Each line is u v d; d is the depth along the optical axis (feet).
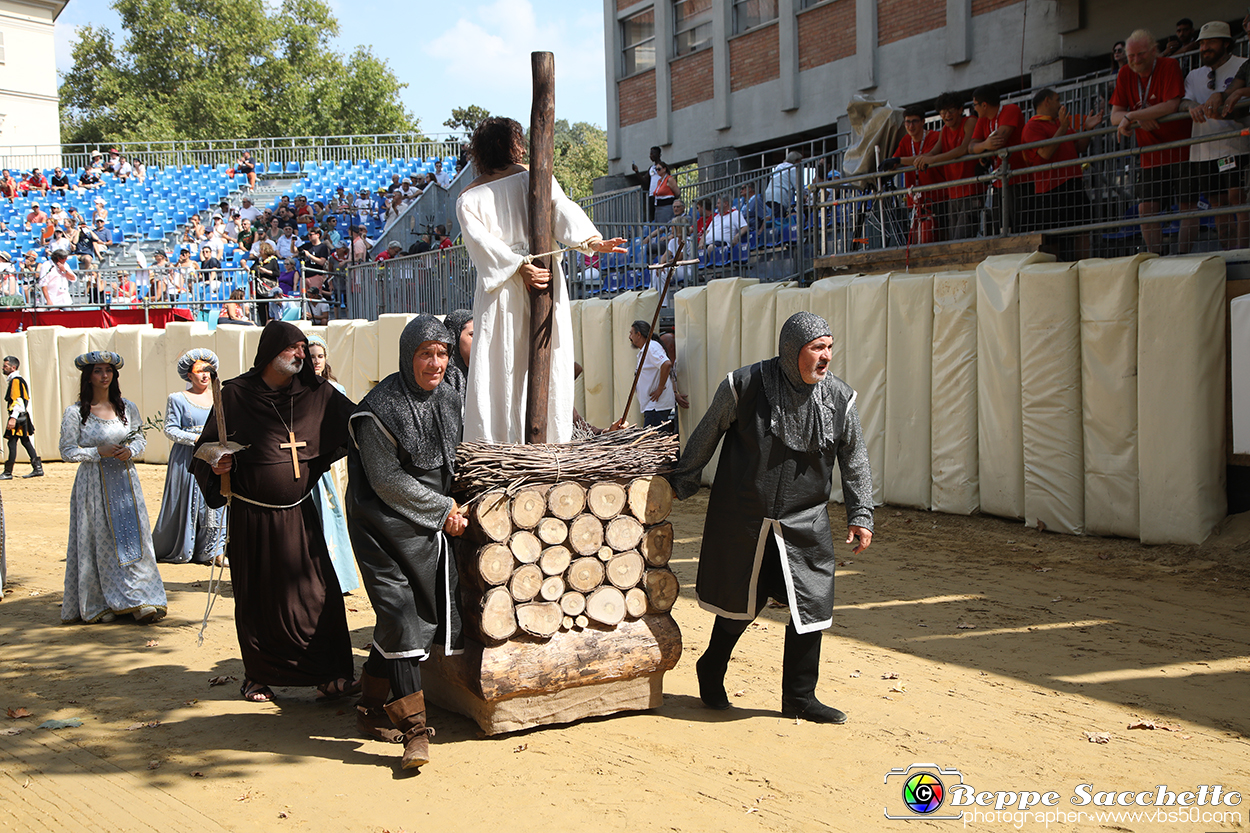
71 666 18.80
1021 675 16.90
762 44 59.26
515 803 12.44
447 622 13.91
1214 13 38.27
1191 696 15.69
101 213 93.81
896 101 51.90
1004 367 28.48
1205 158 25.55
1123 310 25.55
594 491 14.85
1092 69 43.29
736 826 11.71
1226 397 24.67
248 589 16.11
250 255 79.46
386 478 13.46
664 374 37.06
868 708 15.55
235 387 16.11
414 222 85.46
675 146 66.54
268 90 181.37
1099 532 26.63
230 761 14.05
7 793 13.15
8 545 31.99
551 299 15.21
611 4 70.59
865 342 32.55
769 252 40.78
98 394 21.67
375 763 13.87
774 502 14.38
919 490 31.48
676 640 15.38
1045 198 29.68
